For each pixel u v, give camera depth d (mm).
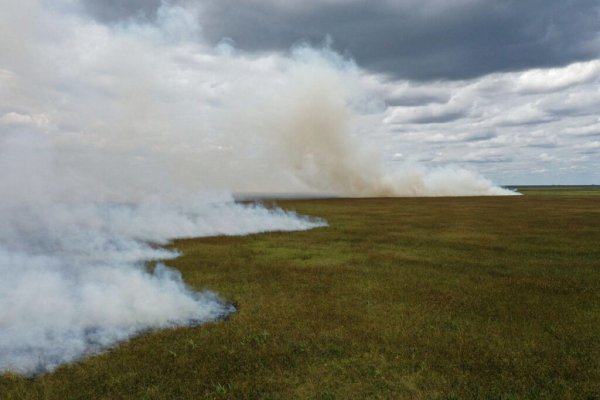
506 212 49625
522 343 9844
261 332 10508
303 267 18188
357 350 9445
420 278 16156
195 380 8070
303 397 7438
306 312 11984
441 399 7391
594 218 41094
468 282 15492
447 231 31141
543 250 22516
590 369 8523
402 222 38094
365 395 7520
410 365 8703
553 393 7598
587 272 17234
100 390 7711
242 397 7441
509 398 7395
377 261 19578
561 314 11898
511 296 13688
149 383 7965
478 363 8789
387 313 11922
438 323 11164
